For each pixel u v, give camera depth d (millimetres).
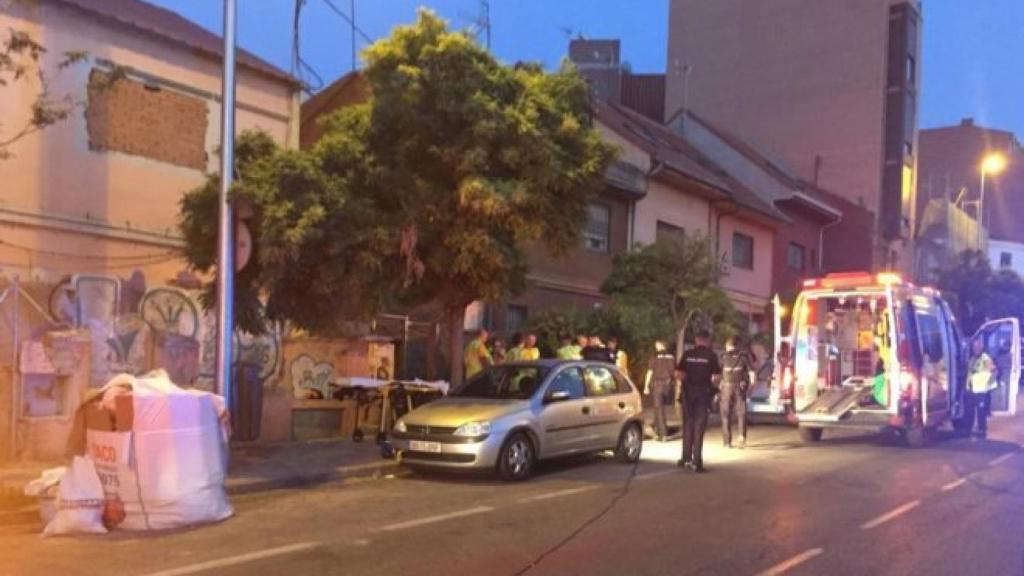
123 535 8188
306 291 13078
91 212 13820
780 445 16422
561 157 12859
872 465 13539
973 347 19156
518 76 13172
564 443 12359
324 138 13133
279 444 13906
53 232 13344
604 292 22750
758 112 43188
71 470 8398
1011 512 9828
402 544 7930
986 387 18219
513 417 11586
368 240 12320
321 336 15930
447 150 12461
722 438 17172
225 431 9211
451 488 11047
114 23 14086
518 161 12492
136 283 14422
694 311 21891
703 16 44969
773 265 35219
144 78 14594
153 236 14672
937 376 17031
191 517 8609
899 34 40625
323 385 17219
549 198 12883
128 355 14180
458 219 12734
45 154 13227
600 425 13023
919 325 16609
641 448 14195
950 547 8125
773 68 42938
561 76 13500
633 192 25469
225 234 11141
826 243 39906
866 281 16484
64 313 13336
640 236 26516
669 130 37562
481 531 8508
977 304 41688
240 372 13742
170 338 14664
